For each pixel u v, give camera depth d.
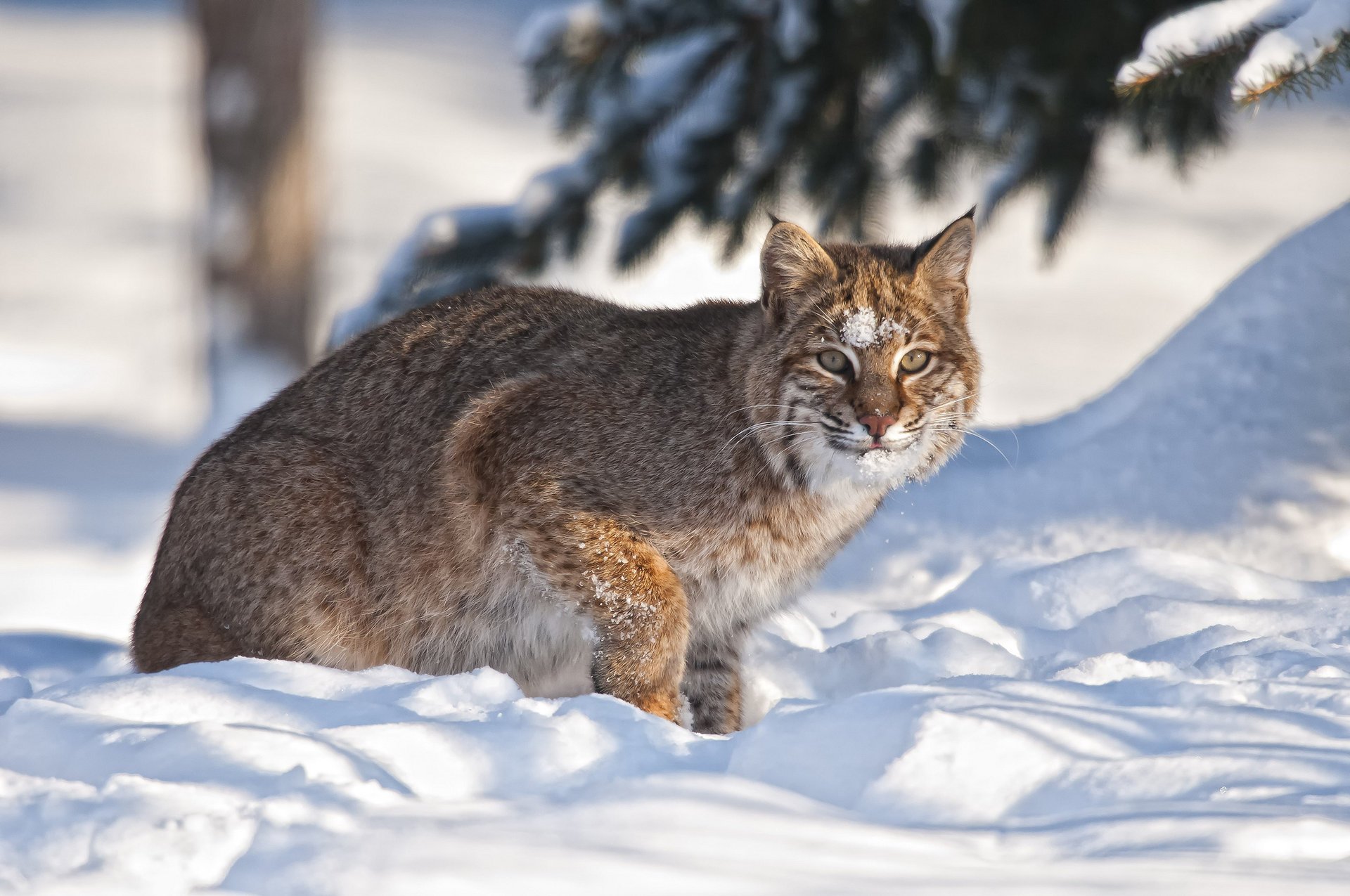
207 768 6.94
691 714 11.62
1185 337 15.48
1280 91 11.76
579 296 12.24
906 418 10.59
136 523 31.64
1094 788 6.84
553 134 20.58
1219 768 6.85
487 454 11.14
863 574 14.23
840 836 6.34
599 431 11.06
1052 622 12.10
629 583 10.84
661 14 19.25
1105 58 18.12
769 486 10.98
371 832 6.22
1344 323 14.74
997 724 7.21
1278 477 13.78
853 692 11.19
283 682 9.00
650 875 5.87
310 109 30.33
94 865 6.09
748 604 11.38
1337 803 6.47
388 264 21.06
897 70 19.00
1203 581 12.10
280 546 11.29
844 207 19.88
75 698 8.27
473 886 5.72
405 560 11.35
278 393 12.30
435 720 7.95
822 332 10.66
